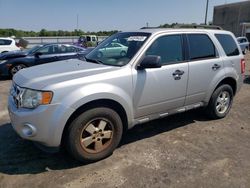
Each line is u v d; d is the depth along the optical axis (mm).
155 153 3906
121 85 3609
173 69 4176
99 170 3449
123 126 3938
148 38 4023
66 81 3256
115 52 4141
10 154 3832
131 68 3752
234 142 4324
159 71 4000
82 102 3264
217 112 5227
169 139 4391
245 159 3773
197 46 4633
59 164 3580
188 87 4457
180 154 3885
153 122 5113
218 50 4977
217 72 4906
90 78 3396
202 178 3301
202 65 4602
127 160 3699
